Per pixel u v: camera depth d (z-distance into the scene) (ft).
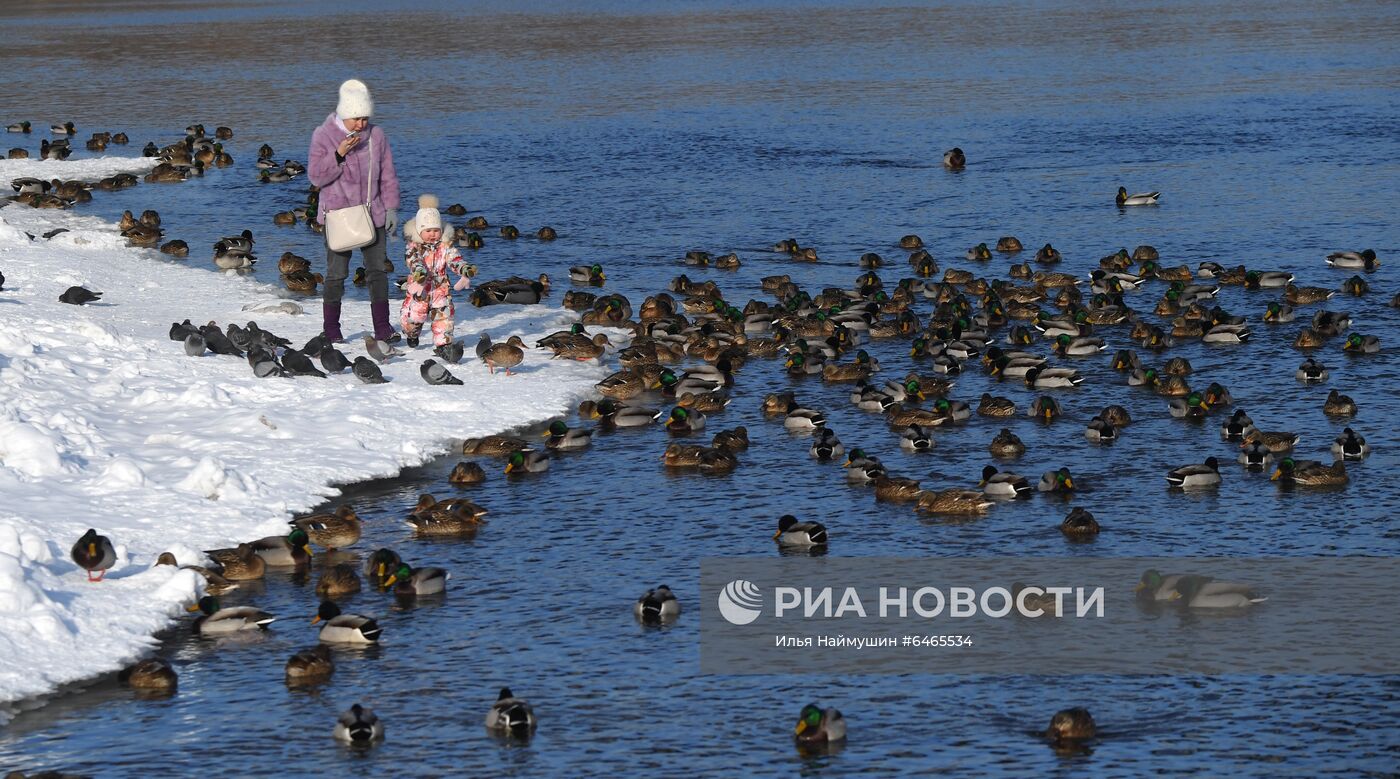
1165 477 113.09
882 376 140.67
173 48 446.60
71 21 549.13
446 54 424.46
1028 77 349.20
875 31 464.24
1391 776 72.18
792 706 80.12
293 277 169.07
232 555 95.25
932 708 79.77
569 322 157.38
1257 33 428.15
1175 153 251.19
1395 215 201.57
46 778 69.21
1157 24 463.01
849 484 112.78
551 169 250.98
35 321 140.36
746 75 365.20
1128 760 74.02
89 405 120.88
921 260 179.63
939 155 256.32
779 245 192.03
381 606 92.17
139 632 86.99
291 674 82.79
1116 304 159.02
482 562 98.53
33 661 82.12
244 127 297.94
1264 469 114.21
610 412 126.82
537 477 114.21
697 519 105.81
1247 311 160.56
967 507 106.01
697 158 257.75
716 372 135.95
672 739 76.43
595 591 94.07
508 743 75.92
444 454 118.01
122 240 194.29
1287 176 229.25
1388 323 153.99
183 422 119.44
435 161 260.21
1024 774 72.74
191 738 76.28
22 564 90.17
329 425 120.16
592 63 396.98
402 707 79.71
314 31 500.33
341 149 135.85
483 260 189.57
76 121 307.99
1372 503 106.73
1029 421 127.24
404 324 142.00
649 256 191.01
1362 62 357.20
